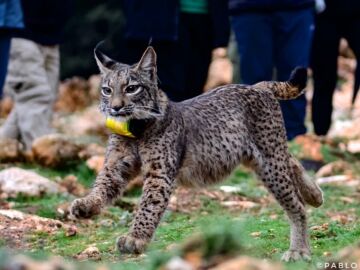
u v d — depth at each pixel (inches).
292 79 446.0
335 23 715.4
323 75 729.6
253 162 435.8
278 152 434.0
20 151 675.4
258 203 578.9
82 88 1101.1
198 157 428.1
